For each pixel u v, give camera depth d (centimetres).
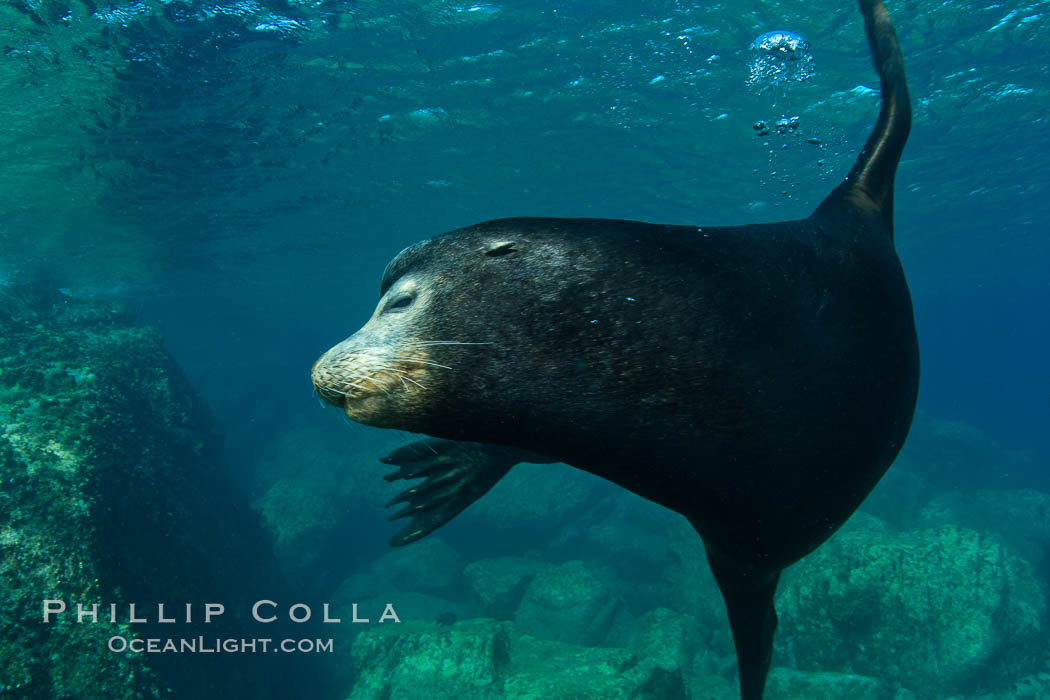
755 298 203
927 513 1941
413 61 1439
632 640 1440
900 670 1117
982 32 1455
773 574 246
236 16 1216
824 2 1309
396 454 467
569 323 193
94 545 887
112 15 1180
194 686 962
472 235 216
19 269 2869
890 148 309
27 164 1775
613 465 201
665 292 196
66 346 1370
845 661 1149
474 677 1046
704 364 191
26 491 891
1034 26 1443
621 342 191
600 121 1828
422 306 207
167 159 1838
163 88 1451
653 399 190
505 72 1523
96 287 3375
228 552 1333
